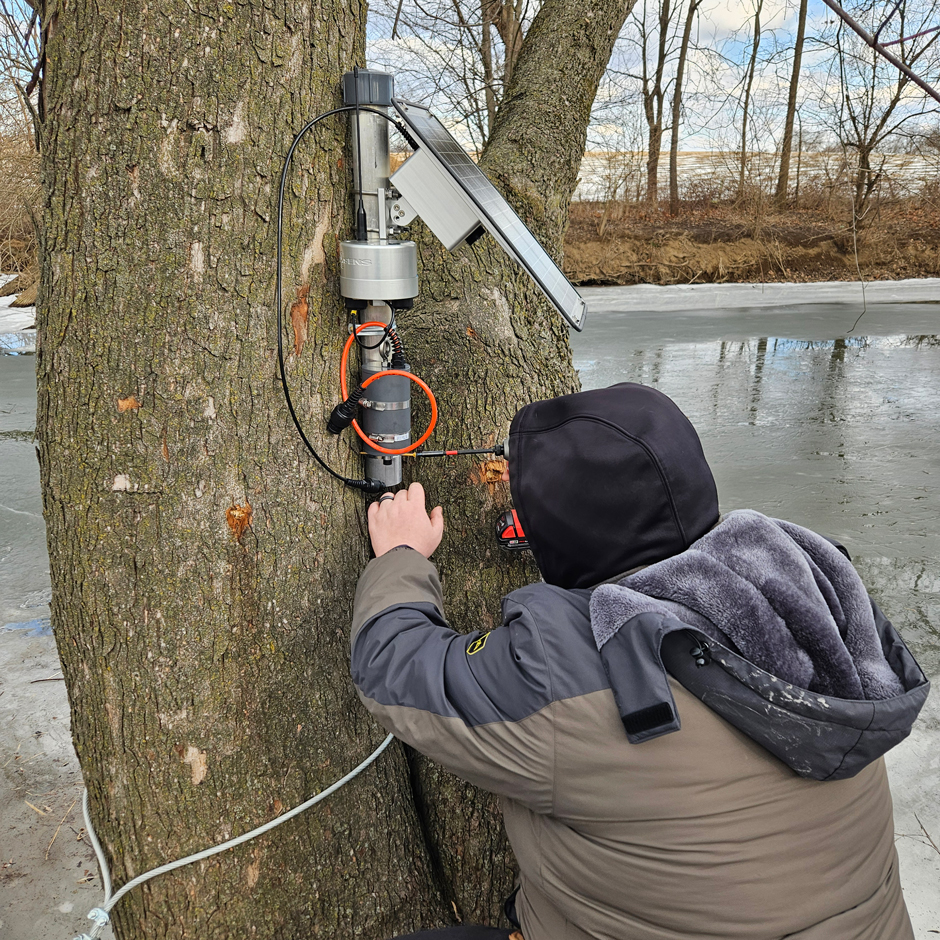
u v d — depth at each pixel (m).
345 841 1.39
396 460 1.38
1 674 2.94
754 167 15.67
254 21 1.10
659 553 0.93
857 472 5.41
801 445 6.00
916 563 4.01
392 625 1.00
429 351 1.68
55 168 1.12
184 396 1.16
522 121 2.46
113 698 1.24
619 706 0.79
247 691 1.26
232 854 1.29
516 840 0.96
